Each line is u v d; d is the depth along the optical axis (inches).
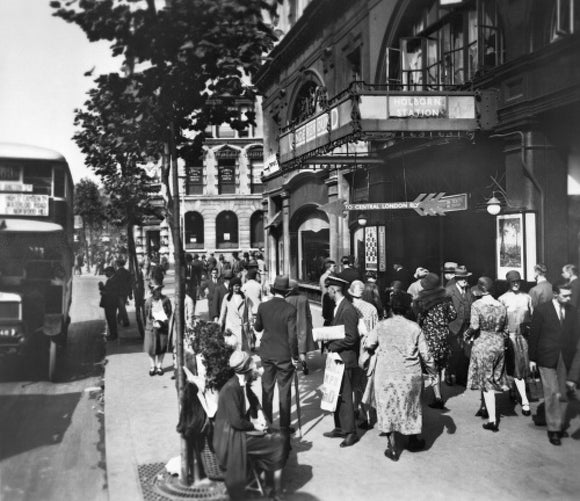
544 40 404.5
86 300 975.6
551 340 247.4
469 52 492.7
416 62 570.9
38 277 404.2
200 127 255.9
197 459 205.2
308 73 855.7
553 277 398.6
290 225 949.2
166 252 1605.6
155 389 355.3
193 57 217.6
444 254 533.3
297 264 927.7
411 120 440.1
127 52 215.8
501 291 316.5
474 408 305.7
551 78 387.5
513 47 423.8
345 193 729.0
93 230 1835.6
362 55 668.1
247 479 189.8
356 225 696.4
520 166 413.7
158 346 391.5
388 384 232.2
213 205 1647.4
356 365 255.1
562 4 378.9
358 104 438.6
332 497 196.5
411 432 230.5
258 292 481.1
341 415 252.4
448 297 318.0
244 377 191.2
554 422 246.1
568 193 410.9
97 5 204.4
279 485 190.5
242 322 405.7
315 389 350.6
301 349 382.6
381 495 198.2
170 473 214.1
